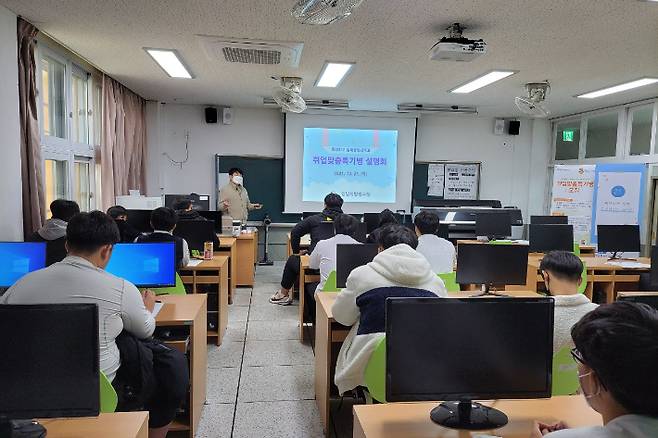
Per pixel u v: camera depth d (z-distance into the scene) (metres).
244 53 4.04
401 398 1.36
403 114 7.60
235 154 7.45
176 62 4.43
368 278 2.05
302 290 3.96
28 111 3.39
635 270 4.53
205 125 7.34
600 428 0.86
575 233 5.79
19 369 1.20
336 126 7.53
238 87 5.67
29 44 3.37
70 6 3.01
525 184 8.11
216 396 2.87
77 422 1.34
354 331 2.20
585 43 3.60
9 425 1.23
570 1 2.78
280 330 4.13
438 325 1.38
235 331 4.10
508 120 7.89
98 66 4.63
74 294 1.63
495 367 1.41
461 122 7.92
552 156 7.99
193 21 3.26
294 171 7.51
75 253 1.71
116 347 1.79
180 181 7.34
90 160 5.03
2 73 3.00
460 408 1.42
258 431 2.48
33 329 1.20
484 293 3.17
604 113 6.77
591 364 0.84
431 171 7.92
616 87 5.27
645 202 6.10
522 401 1.54
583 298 1.85
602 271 4.59
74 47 3.94
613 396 0.83
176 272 2.87
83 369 1.22
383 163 7.66
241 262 5.69
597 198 6.33
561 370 1.67
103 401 1.47
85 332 1.22
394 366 1.37
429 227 3.34
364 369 1.93
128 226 4.13
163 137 7.19
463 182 7.98
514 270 3.17
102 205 5.10
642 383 0.78
